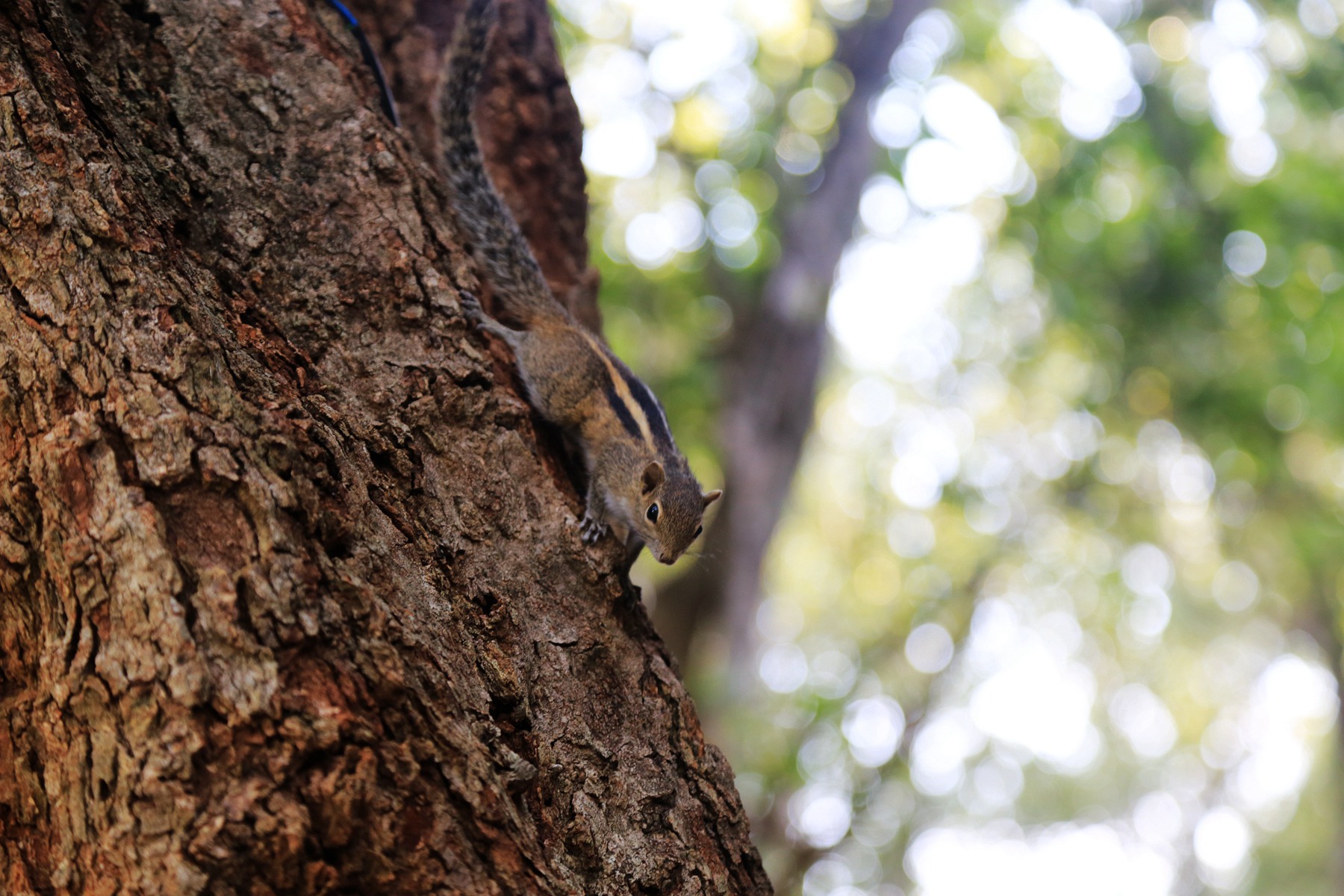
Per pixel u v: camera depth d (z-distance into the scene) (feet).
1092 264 61.87
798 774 46.34
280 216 15.28
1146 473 76.54
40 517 10.22
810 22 62.28
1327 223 58.85
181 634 9.58
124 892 9.25
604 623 14.64
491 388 15.38
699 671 53.88
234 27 16.17
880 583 99.50
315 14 18.04
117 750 9.46
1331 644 89.81
